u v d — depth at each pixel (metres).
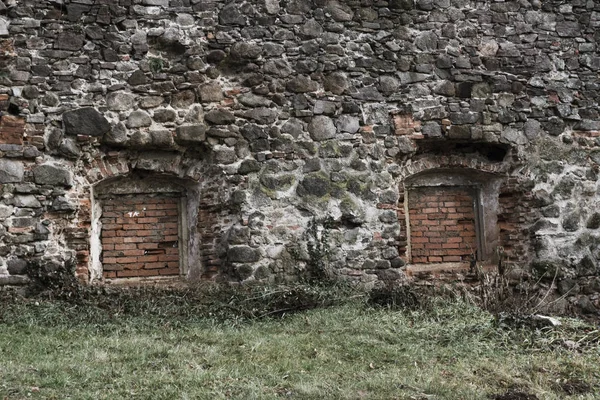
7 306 7.07
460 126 8.66
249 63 8.29
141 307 7.27
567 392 5.32
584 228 8.80
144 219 8.28
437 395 5.06
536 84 8.93
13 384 4.96
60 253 7.70
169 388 4.98
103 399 4.76
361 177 8.38
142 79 8.04
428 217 8.91
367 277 8.21
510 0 8.99
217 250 8.16
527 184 8.77
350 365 5.69
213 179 8.21
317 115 8.38
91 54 7.95
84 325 6.69
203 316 7.12
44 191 7.70
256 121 8.25
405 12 8.73
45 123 7.78
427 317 7.10
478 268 8.54
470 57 8.81
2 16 7.80
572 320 7.08
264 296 7.45
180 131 8.03
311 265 8.09
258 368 5.50
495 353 6.14
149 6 8.13
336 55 8.49
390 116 8.55
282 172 8.22
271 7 8.40
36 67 7.81
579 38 9.12
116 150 8.01
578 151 8.94
